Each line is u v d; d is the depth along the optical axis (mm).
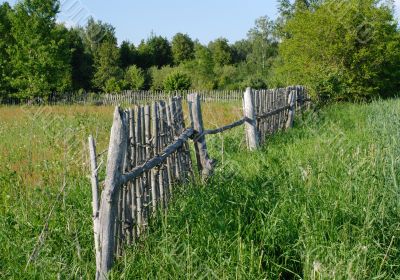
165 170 5352
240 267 3662
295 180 5492
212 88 61938
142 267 3852
